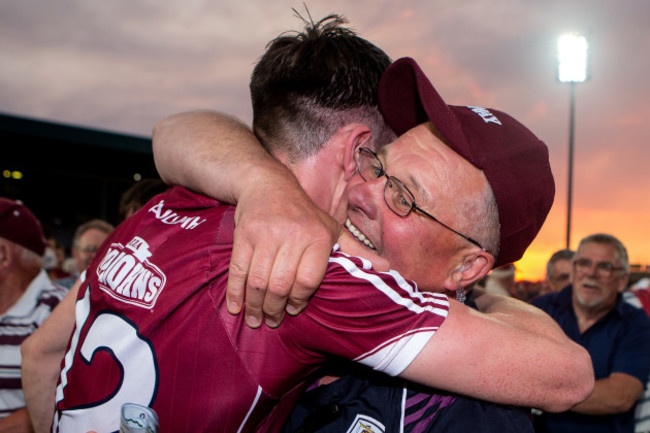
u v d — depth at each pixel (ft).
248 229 2.72
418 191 3.80
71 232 47.34
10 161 43.45
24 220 8.29
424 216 3.81
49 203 46.68
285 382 3.03
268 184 3.01
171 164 3.73
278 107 4.03
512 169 3.89
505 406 3.38
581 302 10.08
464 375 3.00
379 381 3.43
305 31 4.40
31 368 4.31
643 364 9.30
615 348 9.61
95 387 3.18
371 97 4.17
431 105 3.67
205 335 2.92
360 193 3.95
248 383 2.93
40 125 39.45
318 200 4.08
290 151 4.02
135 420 2.98
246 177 3.14
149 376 3.00
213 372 2.92
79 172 46.29
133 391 3.03
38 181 45.96
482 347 3.02
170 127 4.03
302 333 2.90
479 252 3.95
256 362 2.92
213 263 3.01
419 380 3.05
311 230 2.69
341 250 3.29
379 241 3.97
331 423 3.36
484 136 3.89
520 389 3.11
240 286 2.70
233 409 2.96
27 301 8.16
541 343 3.24
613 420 9.46
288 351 2.94
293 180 3.13
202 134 3.73
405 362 2.97
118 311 3.19
